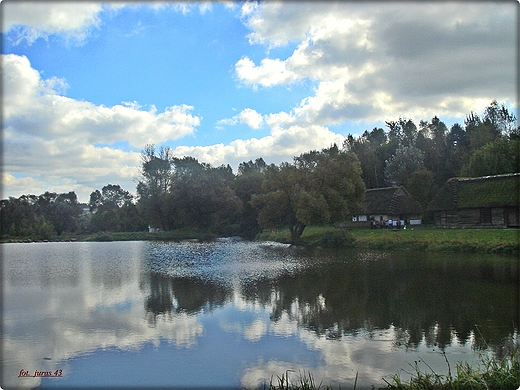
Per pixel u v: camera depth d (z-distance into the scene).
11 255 52.88
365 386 10.93
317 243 49.59
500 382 10.01
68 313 19.31
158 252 50.84
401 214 62.00
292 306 19.47
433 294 20.78
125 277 30.31
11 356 13.75
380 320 16.83
